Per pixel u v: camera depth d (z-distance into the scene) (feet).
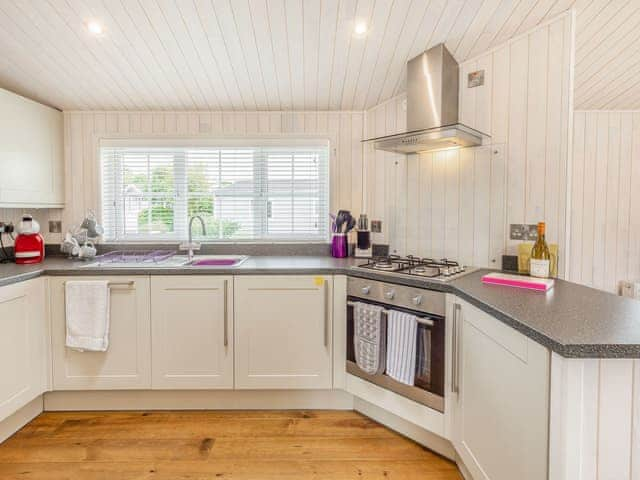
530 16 6.15
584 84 8.66
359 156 9.68
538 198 6.54
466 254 7.52
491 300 4.74
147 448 6.41
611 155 10.27
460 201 7.59
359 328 6.88
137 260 8.50
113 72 7.91
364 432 6.93
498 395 4.40
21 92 8.50
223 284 7.39
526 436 3.81
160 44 7.06
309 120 9.65
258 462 6.07
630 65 7.80
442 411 5.91
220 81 8.30
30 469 5.86
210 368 7.49
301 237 9.98
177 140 9.61
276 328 7.47
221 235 9.92
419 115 7.27
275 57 7.47
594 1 5.81
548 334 3.42
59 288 7.32
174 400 7.72
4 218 8.75
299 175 9.92
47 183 8.81
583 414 3.27
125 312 7.39
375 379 6.87
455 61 7.34
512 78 6.75
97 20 6.40
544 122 6.42
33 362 7.02
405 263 7.64
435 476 5.76
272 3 6.03
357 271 7.12
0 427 6.53
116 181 9.71
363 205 9.74
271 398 7.75
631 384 3.27
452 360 5.70
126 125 9.53
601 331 3.52
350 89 8.59
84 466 5.95
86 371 7.41
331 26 6.55
